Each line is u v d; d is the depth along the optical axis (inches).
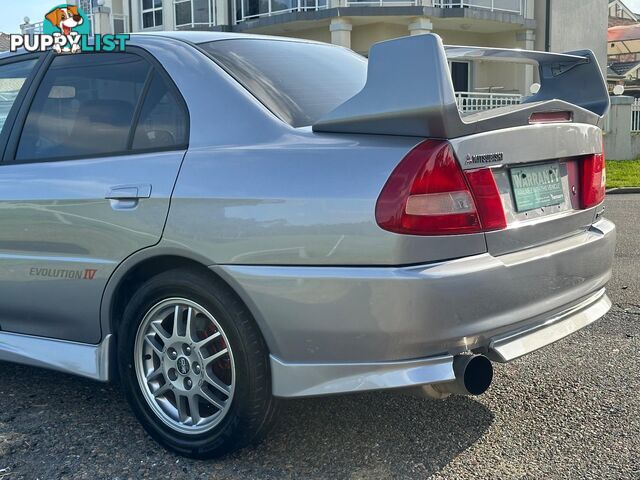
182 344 115.1
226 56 124.5
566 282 115.2
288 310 102.0
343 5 829.8
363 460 114.0
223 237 105.8
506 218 107.8
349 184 99.3
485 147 103.4
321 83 128.2
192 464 114.0
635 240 314.8
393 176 97.4
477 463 113.0
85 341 128.5
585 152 125.6
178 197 110.3
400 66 101.1
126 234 116.0
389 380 99.3
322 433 123.6
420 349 98.7
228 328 107.7
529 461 113.7
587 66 147.9
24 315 135.0
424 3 829.2
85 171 123.4
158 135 119.7
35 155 134.7
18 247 131.5
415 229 96.7
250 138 110.4
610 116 777.6
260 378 107.3
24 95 141.3
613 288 225.1
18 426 128.2
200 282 109.5
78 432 126.0
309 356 103.0
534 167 114.8
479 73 951.0
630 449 117.6
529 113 111.9
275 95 118.0
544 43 942.4
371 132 103.3
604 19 1003.9
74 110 132.9
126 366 120.0
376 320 97.7
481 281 100.1
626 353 163.9
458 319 98.9
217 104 115.6
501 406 135.0
